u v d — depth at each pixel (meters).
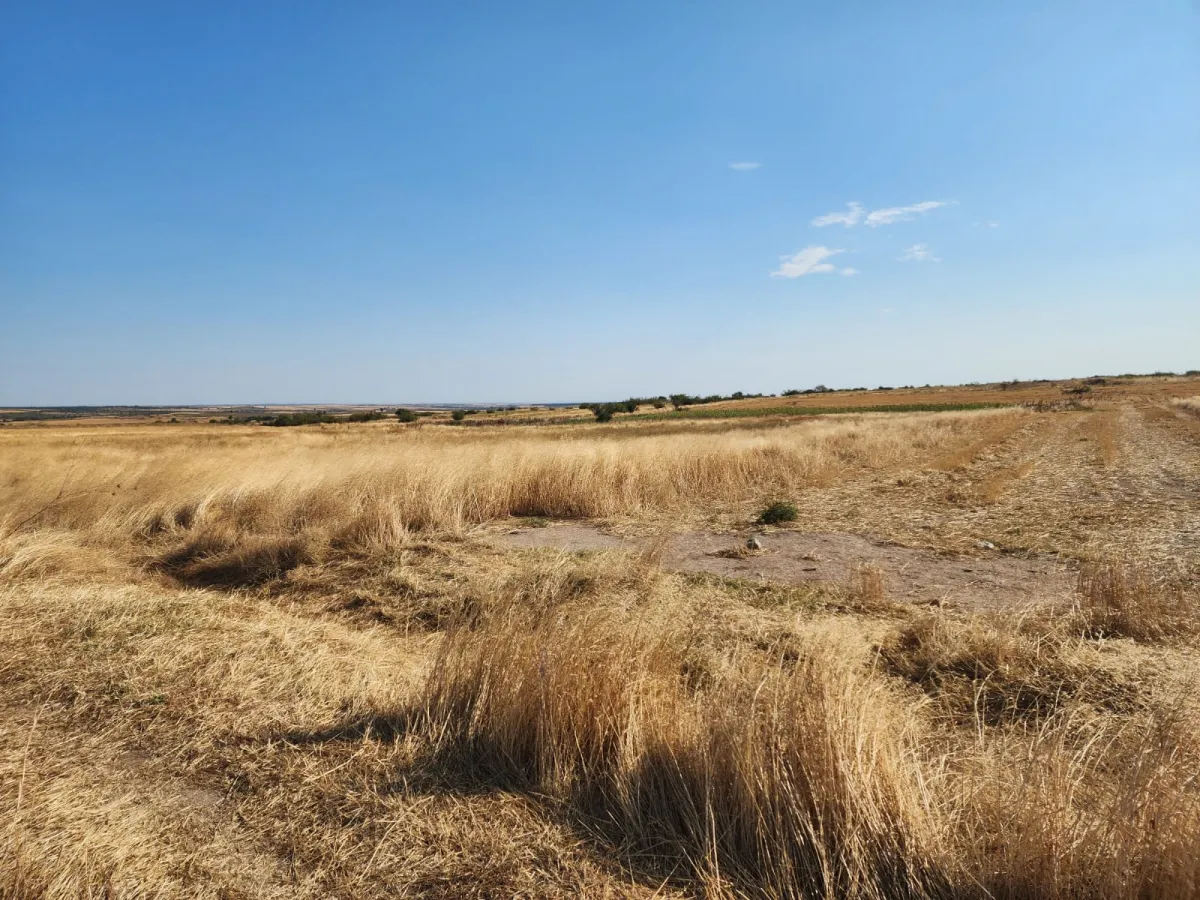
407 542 8.34
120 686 3.86
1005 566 7.19
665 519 10.75
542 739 2.97
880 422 41.22
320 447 19.58
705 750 2.66
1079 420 41.59
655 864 2.39
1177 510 10.03
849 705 2.64
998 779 2.50
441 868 2.35
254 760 3.10
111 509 10.24
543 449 13.58
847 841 2.23
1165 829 2.04
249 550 8.05
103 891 2.21
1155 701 3.53
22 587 6.20
